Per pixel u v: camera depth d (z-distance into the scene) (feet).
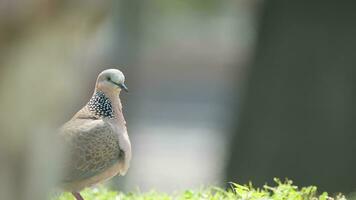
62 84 20.86
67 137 31.50
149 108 134.92
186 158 103.96
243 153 58.85
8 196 20.15
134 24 79.82
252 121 58.54
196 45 137.69
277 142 57.16
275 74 57.52
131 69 80.07
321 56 56.44
